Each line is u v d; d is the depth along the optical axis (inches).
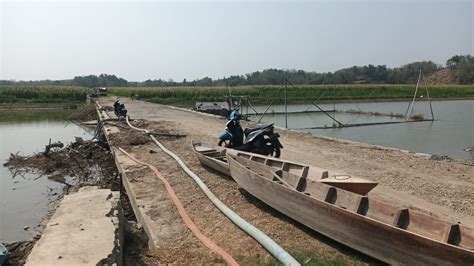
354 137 959.6
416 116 1348.4
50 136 1145.4
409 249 179.2
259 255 219.5
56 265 169.6
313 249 223.0
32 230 418.3
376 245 195.5
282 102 2367.1
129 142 630.5
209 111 1240.8
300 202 243.8
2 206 504.4
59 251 183.0
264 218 273.3
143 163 471.5
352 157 469.7
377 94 2637.8
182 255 224.5
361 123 1243.2
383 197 308.8
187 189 354.3
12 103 2375.7
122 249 218.4
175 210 301.0
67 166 707.4
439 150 767.7
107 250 184.4
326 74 4121.6
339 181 273.0
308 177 310.0
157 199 329.7
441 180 356.5
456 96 2738.7
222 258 216.7
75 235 200.7
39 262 172.6
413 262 178.2
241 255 220.5
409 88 2731.3
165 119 1011.3
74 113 1736.0
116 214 234.4
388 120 1363.2
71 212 233.5
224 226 264.5
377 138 940.6
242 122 873.5
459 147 801.6
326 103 2341.3
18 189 585.3
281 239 238.4
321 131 1087.0
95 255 179.3
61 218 224.4
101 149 791.1
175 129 789.2
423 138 928.9
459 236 185.3
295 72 4306.1
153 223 274.1
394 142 875.4
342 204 247.4
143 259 220.8
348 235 210.4
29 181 628.7
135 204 327.3
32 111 2011.6
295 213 250.5
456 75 4089.6
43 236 200.4
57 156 767.1
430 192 320.5
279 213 281.0
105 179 601.9
